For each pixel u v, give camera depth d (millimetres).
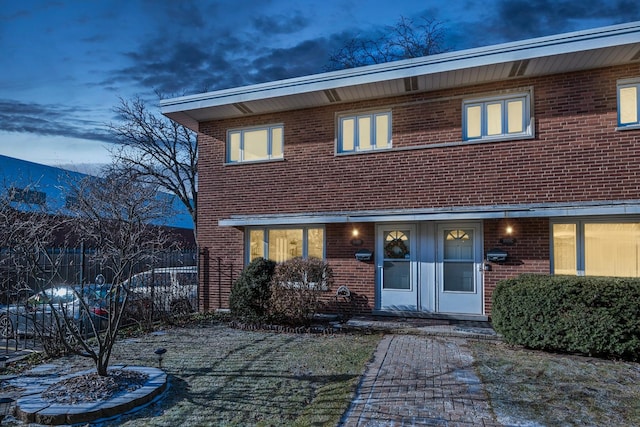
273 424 4406
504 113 9578
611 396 5043
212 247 12023
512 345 7461
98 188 10297
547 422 4332
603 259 8711
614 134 8633
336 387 5422
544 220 9023
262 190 11578
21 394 5148
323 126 11086
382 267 10344
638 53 8195
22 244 6230
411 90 10141
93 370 5973
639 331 6391
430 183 9938
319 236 10992
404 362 6469
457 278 9758
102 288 8461
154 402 5031
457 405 4773
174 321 10258
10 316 7945
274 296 9070
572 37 8109
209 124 12352
